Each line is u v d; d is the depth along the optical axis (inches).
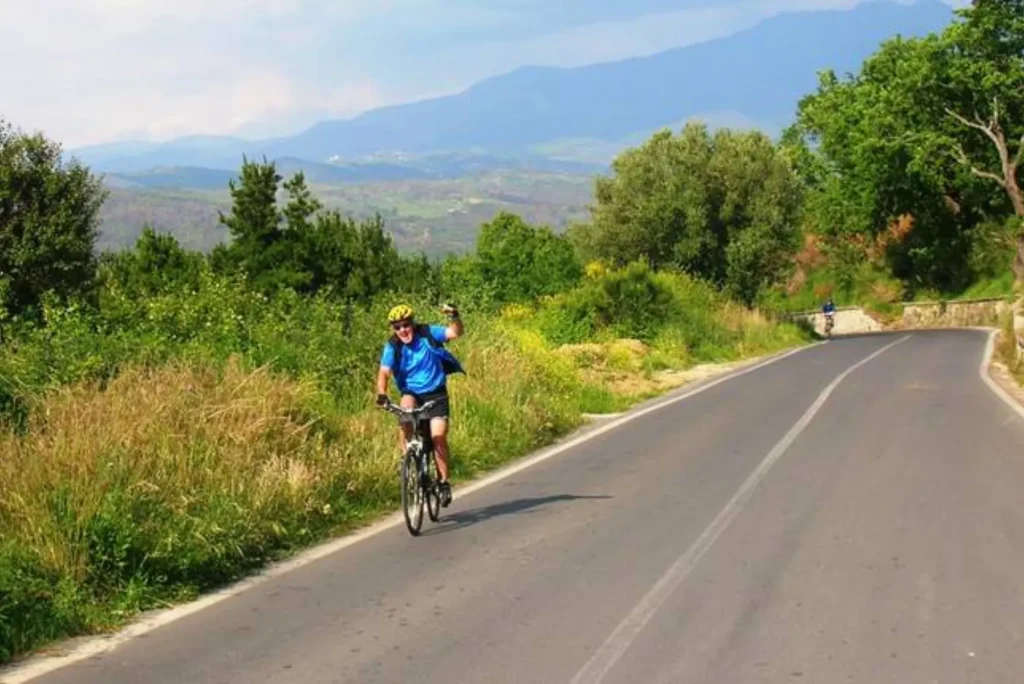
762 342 1583.4
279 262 1336.1
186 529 320.5
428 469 390.3
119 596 284.0
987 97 2197.3
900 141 2352.4
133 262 1291.8
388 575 309.1
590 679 213.0
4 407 434.9
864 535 340.5
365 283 1341.0
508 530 367.6
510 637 243.0
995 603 260.1
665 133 2066.9
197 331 627.5
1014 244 2506.2
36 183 990.4
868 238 2928.2
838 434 597.0
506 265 1508.4
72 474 330.0
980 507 381.7
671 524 367.2
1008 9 2156.7
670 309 1439.5
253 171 1382.9
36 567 282.0
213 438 395.5
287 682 217.8
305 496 383.2
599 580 293.1
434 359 394.0
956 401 758.5
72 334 535.2
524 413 609.0
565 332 1288.1
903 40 2672.2
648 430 644.7
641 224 1993.1
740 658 223.1
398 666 225.1
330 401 540.1
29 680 223.9
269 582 307.6
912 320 2571.4
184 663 233.0
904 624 244.5
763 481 449.4
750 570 299.0
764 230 1916.8
